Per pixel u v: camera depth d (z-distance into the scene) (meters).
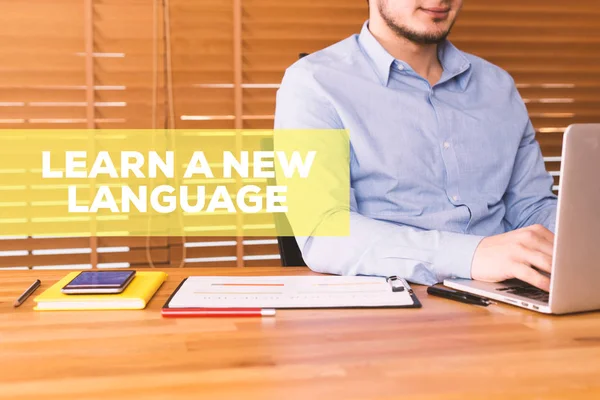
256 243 2.89
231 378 0.74
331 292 1.11
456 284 1.16
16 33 2.66
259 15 2.79
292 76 1.67
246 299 1.06
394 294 1.09
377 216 1.62
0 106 2.69
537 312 1.00
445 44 1.74
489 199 1.67
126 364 0.78
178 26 2.76
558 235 0.95
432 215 1.61
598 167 0.94
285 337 0.89
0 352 0.83
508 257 1.15
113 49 2.73
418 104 1.65
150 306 1.05
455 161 1.65
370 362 0.79
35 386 0.72
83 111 2.74
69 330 0.92
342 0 2.84
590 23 3.01
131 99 2.76
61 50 2.70
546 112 3.01
